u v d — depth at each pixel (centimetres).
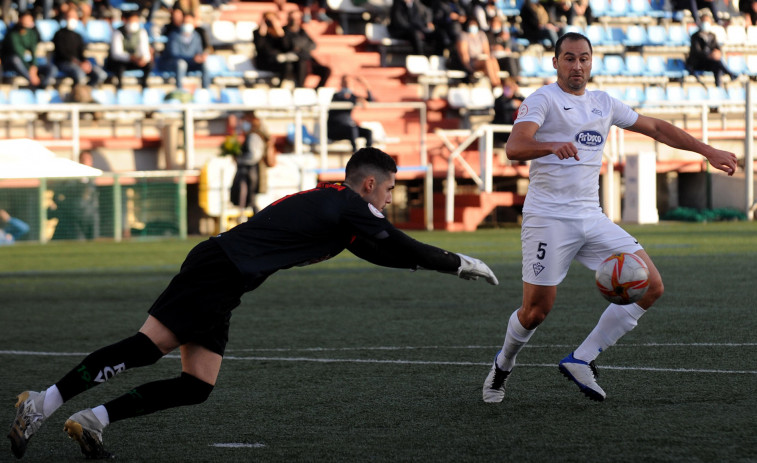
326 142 6209
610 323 1634
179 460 1330
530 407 1625
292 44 6406
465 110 6862
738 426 1450
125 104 5975
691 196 7031
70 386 1291
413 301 3100
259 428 1512
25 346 2373
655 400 1645
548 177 1656
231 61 6531
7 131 5869
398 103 6366
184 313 1298
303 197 1334
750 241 4966
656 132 1700
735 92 7538
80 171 3306
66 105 5628
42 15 6431
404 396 1734
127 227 5800
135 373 2012
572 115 1653
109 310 3000
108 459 1337
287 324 2656
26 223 5622
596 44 7444
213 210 5775
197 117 6147
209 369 1350
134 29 6034
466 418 1556
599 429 1457
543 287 1639
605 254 1662
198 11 6322
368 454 1340
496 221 6612
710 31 7519
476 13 7006
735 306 2798
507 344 1645
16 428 1284
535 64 7219
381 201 1377
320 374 1953
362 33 7344
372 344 2311
